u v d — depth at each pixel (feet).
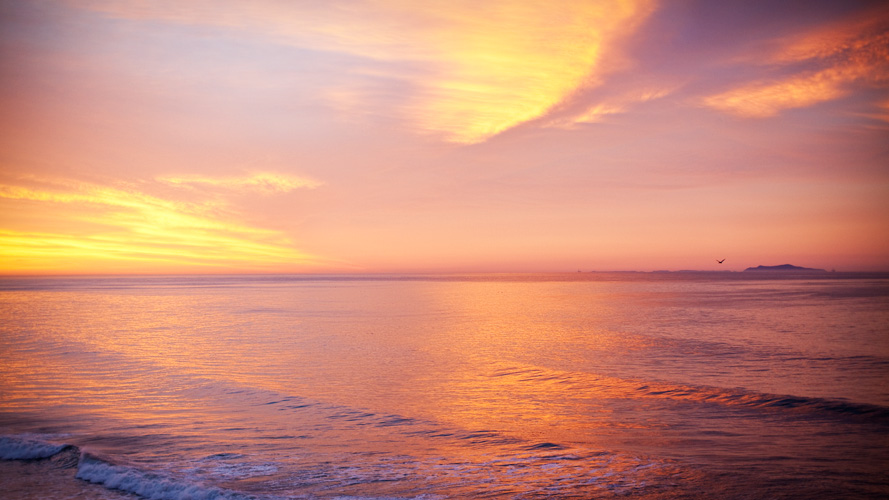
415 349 98.32
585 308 198.29
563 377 72.02
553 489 34.09
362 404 57.82
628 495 33.09
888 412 53.72
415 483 35.17
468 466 38.52
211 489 33.24
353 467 38.34
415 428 48.80
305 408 56.08
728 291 329.52
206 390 64.44
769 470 37.42
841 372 74.54
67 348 98.84
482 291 359.46
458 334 121.19
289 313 179.73
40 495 33.99
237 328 133.80
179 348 99.50
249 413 54.03
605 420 51.55
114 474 36.45
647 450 42.34
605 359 86.53
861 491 33.53
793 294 282.56
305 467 38.29
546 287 437.58
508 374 74.49
